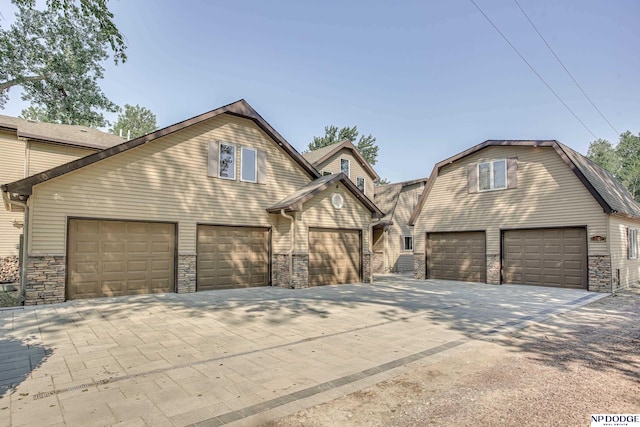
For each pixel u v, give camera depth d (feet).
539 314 27.35
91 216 33.01
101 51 56.70
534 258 46.14
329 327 22.85
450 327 23.07
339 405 11.75
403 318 25.72
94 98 59.00
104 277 33.83
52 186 31.27
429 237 57.21
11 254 44.21
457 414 11.10
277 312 27.58
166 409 11.39
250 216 43.39
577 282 42.39
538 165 46.14
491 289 42.78
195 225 39.06
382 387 13.28
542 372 14.94
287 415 11.03
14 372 14.73
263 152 45.19
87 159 32.40
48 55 52.16
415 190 80.74
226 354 17.21
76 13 33.94
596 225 40.91
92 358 16.55
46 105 57.98
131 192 35.32
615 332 21.90
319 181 47.62
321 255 45.62
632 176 138.72
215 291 39.22
